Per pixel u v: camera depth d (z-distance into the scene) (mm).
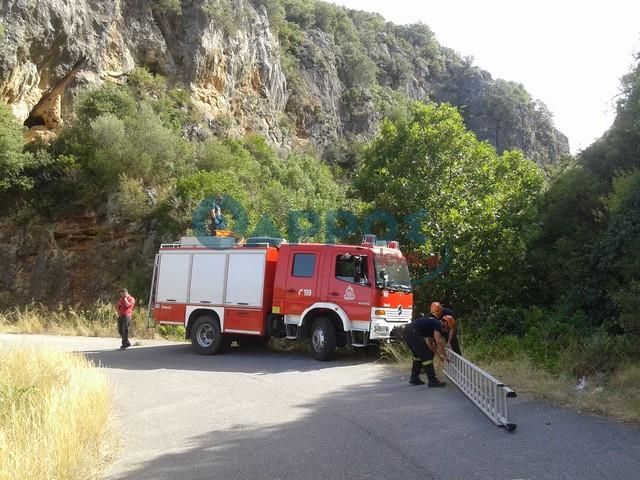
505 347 11375
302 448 5801
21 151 31688
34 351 9789
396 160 17734
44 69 35688
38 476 4410
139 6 43875
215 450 5805
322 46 86188
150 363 12203
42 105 36906
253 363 12148
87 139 33094
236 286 13312
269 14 72562
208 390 9125
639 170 15977
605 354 9711
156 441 6203
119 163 31359
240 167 37219
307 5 100500
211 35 48031
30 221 30797
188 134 41531
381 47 122812
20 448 4719
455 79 132250
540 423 6633
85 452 5281
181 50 45938
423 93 124500
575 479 4754
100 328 18875
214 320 13539
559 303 15555
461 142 17500
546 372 9289
